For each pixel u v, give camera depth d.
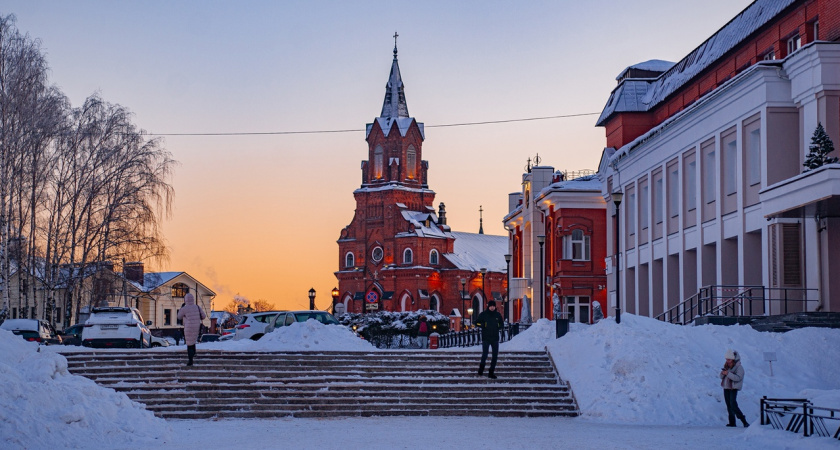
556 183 66.19
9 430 17.92
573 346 29.14
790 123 34.16
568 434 21.30
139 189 54.25
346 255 141.12
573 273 64.12
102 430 19.47
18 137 48.28
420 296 133.38
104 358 28.02
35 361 21.16
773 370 26.78
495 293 141.00
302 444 19.23
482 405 26.09
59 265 53.81
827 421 19.77
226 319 116.56
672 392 25.09
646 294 49.44
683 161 43.06
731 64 43.59
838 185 26.95
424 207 140.75
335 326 36.12
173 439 20.16
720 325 29.66
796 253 32.38
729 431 22.23
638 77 56.28
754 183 35.66
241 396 25.86
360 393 26.53
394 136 139.75
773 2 39.84
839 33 33.16
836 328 28.44
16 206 50.81
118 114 54.72
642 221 49.44
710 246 40.59
